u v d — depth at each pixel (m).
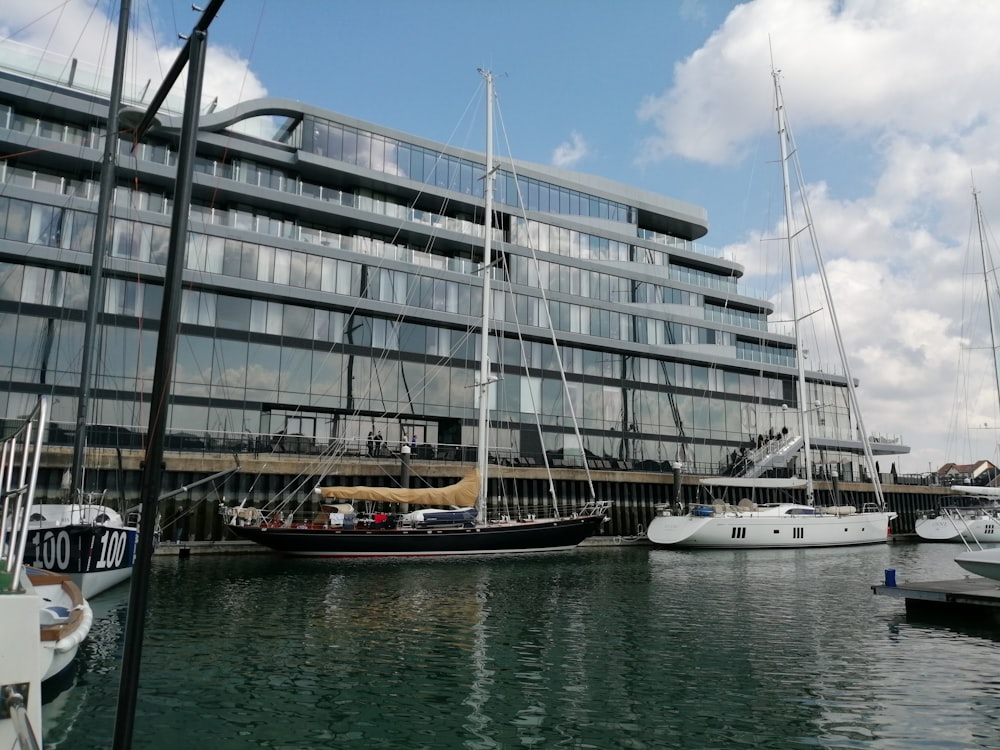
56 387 33.03
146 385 35.06
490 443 44.59
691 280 59.62
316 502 34.28
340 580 23.56
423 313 42.56
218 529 31.64
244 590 21.09
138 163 36.41
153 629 15.40
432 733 9.51
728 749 9.02
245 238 38.34
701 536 38.34
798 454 57.47
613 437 50.47
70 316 33.84
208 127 39.53
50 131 36.09
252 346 37.94
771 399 60.62
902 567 30.53
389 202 46.50
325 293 39.56
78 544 17.38
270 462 33.06
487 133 36.47
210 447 34.50
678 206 61.47
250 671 12.25
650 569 28.67
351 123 44.06
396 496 30.38
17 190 33.31
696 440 54.91
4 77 35.59
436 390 43.31
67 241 34.16
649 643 14.76
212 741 9.09
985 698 11.00
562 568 28.44
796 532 40.03
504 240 50.44
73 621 10.50
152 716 9.94
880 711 10.41
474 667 12.72
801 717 10.18
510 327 46.50
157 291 36.03
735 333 59.56
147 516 4.46
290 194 40.28
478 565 28.75
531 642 14.74
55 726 9.48
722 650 14.16
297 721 9.87
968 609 18.70
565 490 43.03
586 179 56.97
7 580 5.46
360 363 41.00
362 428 41.72
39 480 28.53
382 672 12.32
